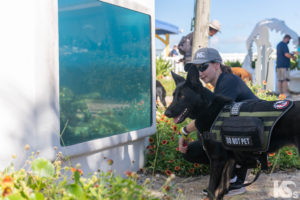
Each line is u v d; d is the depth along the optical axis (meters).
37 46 2.56
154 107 4.17
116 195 1.95
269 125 2.59
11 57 2.47
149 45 4.11
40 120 2.61
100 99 3.33
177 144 4.02
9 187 1.78
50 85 2.66
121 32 3.62
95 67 3.25
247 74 8.24
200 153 3.44
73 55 2.97
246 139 2.58
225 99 2.86
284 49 10.53
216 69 3.21
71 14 2.93
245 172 3.31
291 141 2.64
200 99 2.87
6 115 2.48
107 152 3.46
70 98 2.94
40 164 2.18
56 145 2.73
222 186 2.90
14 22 2.47
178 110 2.90
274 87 11.45
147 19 4.07
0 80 2.46
